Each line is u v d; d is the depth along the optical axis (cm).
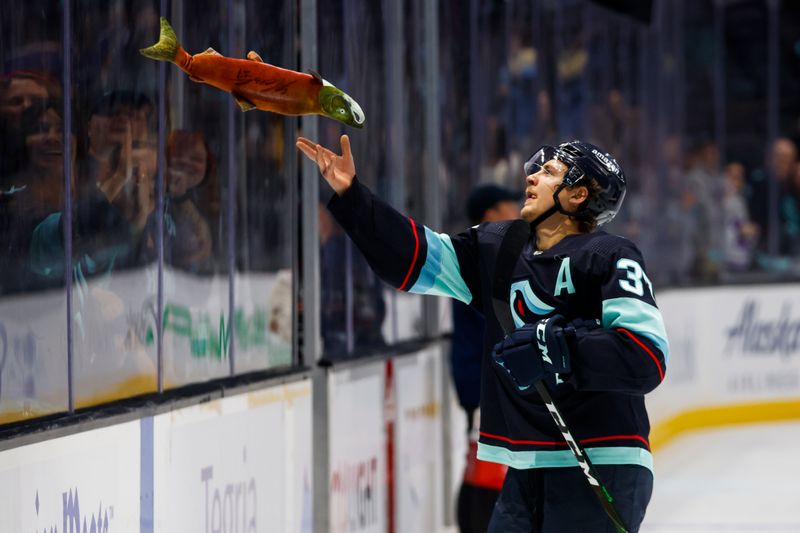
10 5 816
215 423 1021
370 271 1438
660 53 2786
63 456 795
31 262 834
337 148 1327
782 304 2991
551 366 761
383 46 1470
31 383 834
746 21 2988
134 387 955
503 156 1880
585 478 803
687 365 2805
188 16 1040
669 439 2683
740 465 2441
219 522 1027
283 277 1214
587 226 845
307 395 1220
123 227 941
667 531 1886
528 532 824
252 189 1151
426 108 1612
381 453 1420
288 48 1222
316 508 1245
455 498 1683
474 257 865
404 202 1543
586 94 2269
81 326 891
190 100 1043
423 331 1627
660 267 2767
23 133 829
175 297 1024
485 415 844
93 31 905
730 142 2995
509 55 1900
